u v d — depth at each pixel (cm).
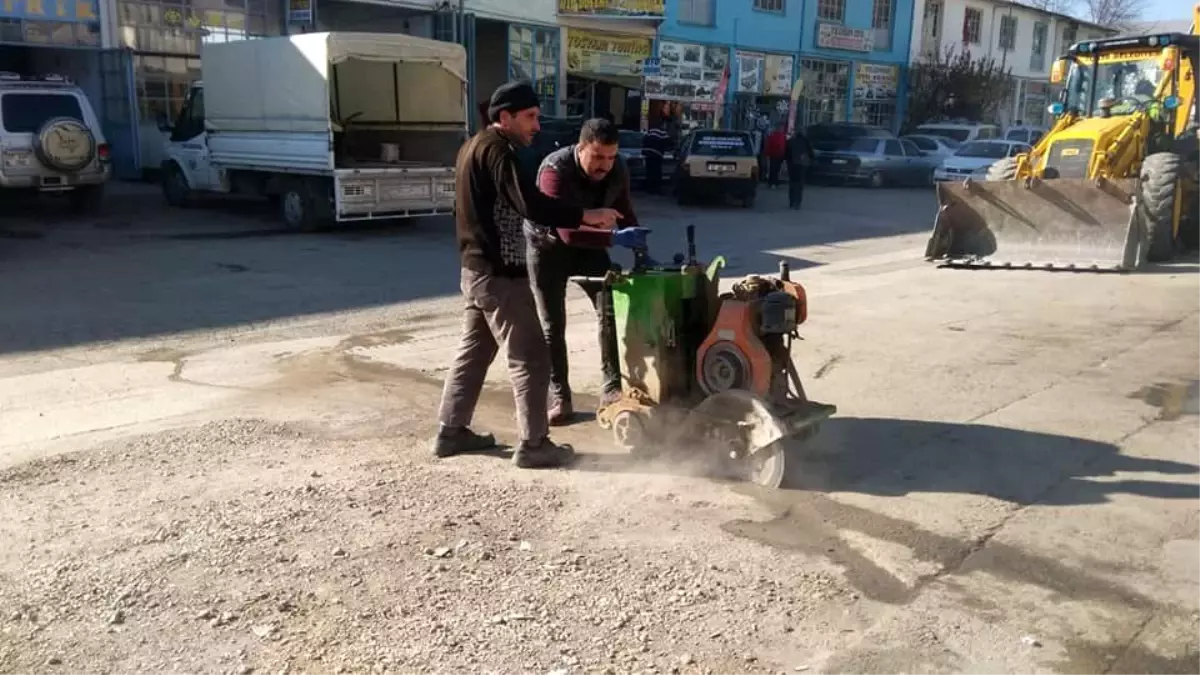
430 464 522
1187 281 1136
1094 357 787
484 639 354
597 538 438
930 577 413
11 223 1503
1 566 397
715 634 362
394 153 1559
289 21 2262
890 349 810
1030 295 1058
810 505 482
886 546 440
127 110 2089
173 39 2122
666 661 344
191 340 812
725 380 513
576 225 477
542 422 517
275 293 1020
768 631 366
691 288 529
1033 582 411
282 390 666
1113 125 1302
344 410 618
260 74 1481
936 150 3061
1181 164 1273
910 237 1709
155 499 466
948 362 768
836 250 1508
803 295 518
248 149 1540
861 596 395
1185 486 515
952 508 484
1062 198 1230
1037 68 4616
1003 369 748
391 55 1438
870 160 2820
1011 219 1280
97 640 347
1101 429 607
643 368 527
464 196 489
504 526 446
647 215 1953
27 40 1908
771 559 423
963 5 4112
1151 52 1384
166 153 1752
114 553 410
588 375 720
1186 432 602
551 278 572
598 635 359
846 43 3566
